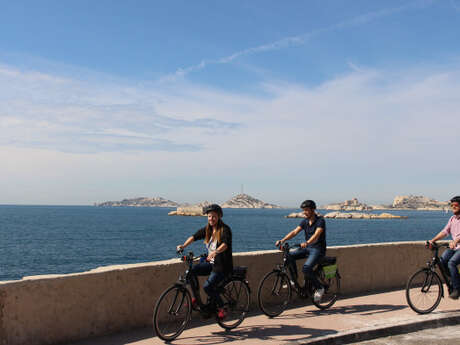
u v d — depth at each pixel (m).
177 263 6.23
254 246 50.69
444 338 5.82
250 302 6.80
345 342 5.58
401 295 7.96
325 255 7.45
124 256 40.84
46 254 41.62
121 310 5.66
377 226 108.75
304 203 6.73
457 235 6.83
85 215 169.50
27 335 4.86
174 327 5.61
